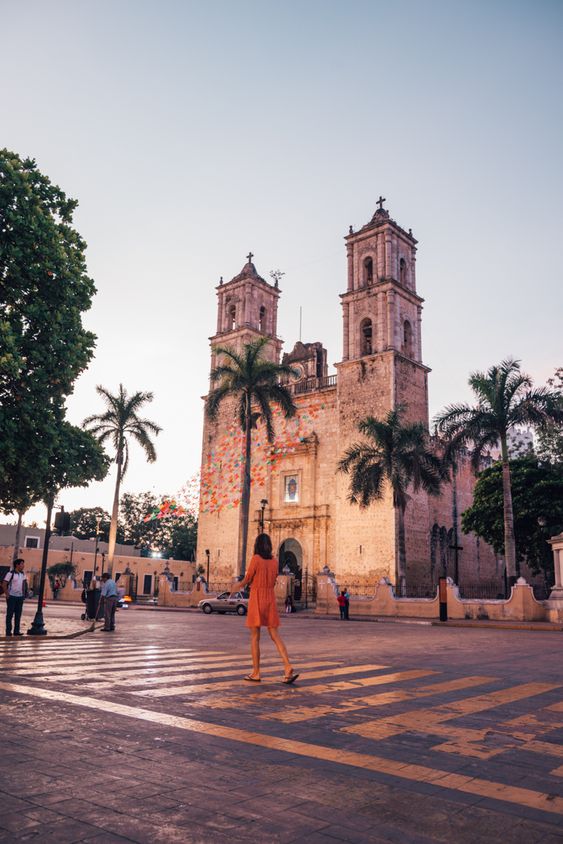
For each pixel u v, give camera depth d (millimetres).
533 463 43906
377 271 50562
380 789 4246
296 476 53469
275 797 4027
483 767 4836
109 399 47125
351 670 10188
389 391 47188
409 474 38969
